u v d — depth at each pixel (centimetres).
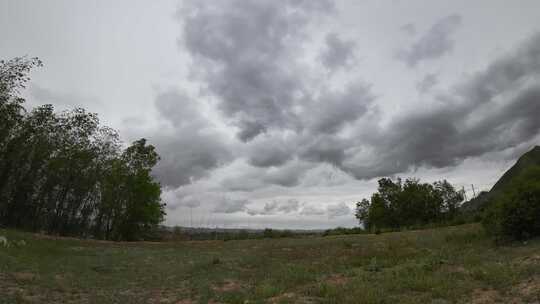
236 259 1836
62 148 3114
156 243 3098
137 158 4203
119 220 4053
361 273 1193
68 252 2069
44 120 2920
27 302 877
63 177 3234
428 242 1859
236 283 1209
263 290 998
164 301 980
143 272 1483
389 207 5538
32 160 2972
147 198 4166
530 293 728
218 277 1324
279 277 1233
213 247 2698
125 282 1258
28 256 1622
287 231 3866
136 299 1001
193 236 4525
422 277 992
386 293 873
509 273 898
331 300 841
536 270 888
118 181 3828
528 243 1338
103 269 1535
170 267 1622
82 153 3234
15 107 2608
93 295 1033
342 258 1630
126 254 2142
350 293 891
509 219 1454
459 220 3241
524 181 1563
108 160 3650
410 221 5178
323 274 1255
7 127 2648
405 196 5350
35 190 3128
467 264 1125
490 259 1159
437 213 5222
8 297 895
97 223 3850
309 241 2608
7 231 2306
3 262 1329
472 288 836
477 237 1738
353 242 2267
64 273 1340
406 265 1232
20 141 2808
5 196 2983
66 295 1005
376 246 1970
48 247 2100
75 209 3462
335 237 2878
